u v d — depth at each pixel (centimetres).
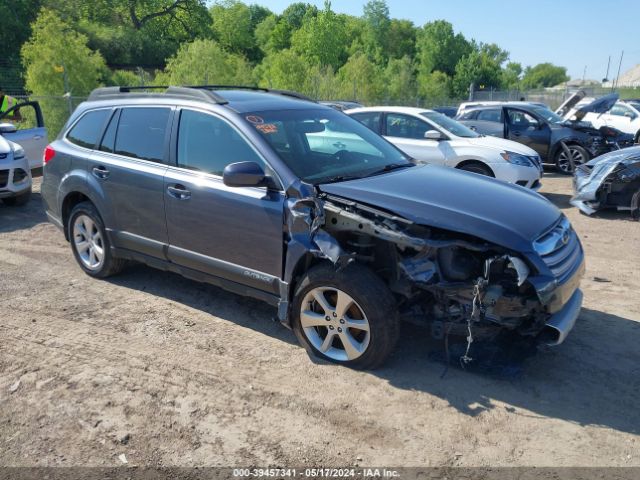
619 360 394
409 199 361
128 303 489
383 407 337
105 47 5538
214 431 315
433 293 346
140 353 401
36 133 965
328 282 363
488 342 393
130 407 336
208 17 6681
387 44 8806
